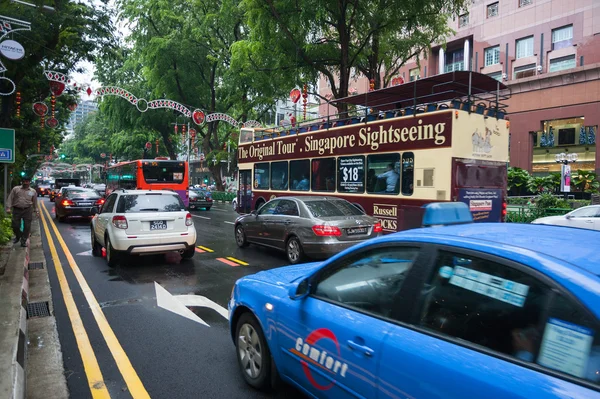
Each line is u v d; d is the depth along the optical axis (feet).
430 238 8.13
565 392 5.38
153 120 113.80
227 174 164.04
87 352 14.64
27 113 76.69
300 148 44.47
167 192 30.30
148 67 103.55
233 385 12.23
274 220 31.19
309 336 9.51
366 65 67.87
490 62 112.98
